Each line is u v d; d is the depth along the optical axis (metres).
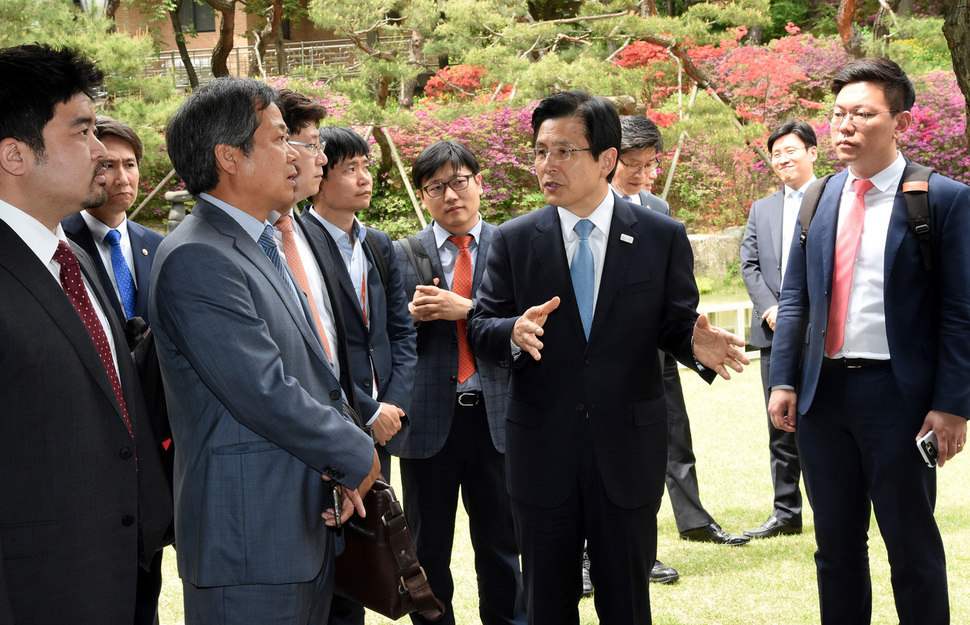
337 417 1.87
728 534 4.04
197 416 1.88
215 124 1.90
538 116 2.39
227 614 1.82
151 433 2.15
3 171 1.80
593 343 2.33
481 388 2.98
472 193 3.12
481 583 3.04
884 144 2.56
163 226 12.81
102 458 1.83
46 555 1.74
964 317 2.42
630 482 2.31
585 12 12.09
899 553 2.55
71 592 1.77
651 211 2.44
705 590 3.40
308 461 1.83
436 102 14.48
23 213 1.84
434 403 2.98
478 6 11.84
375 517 1.99
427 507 2.99
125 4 19.22
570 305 2.36
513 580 3.01
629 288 2.34
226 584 1.81
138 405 2.12
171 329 1.83
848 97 2.57
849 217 2.66
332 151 2.81
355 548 2.04
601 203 2.40
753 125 11.12
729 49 14.58
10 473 1.72
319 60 21.27
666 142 11.02
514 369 2.40
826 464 2.68
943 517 4.07
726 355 2.22
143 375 2.22
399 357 2.88
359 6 11.36
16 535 1.72
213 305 1.79
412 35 16.11
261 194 1.96
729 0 13.48
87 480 1.80
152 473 2.12
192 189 1.97
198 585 1.82
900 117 2.56
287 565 1.84
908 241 2.50
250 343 1.79
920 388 2.49
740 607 3.22
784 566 3.64
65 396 1.77
